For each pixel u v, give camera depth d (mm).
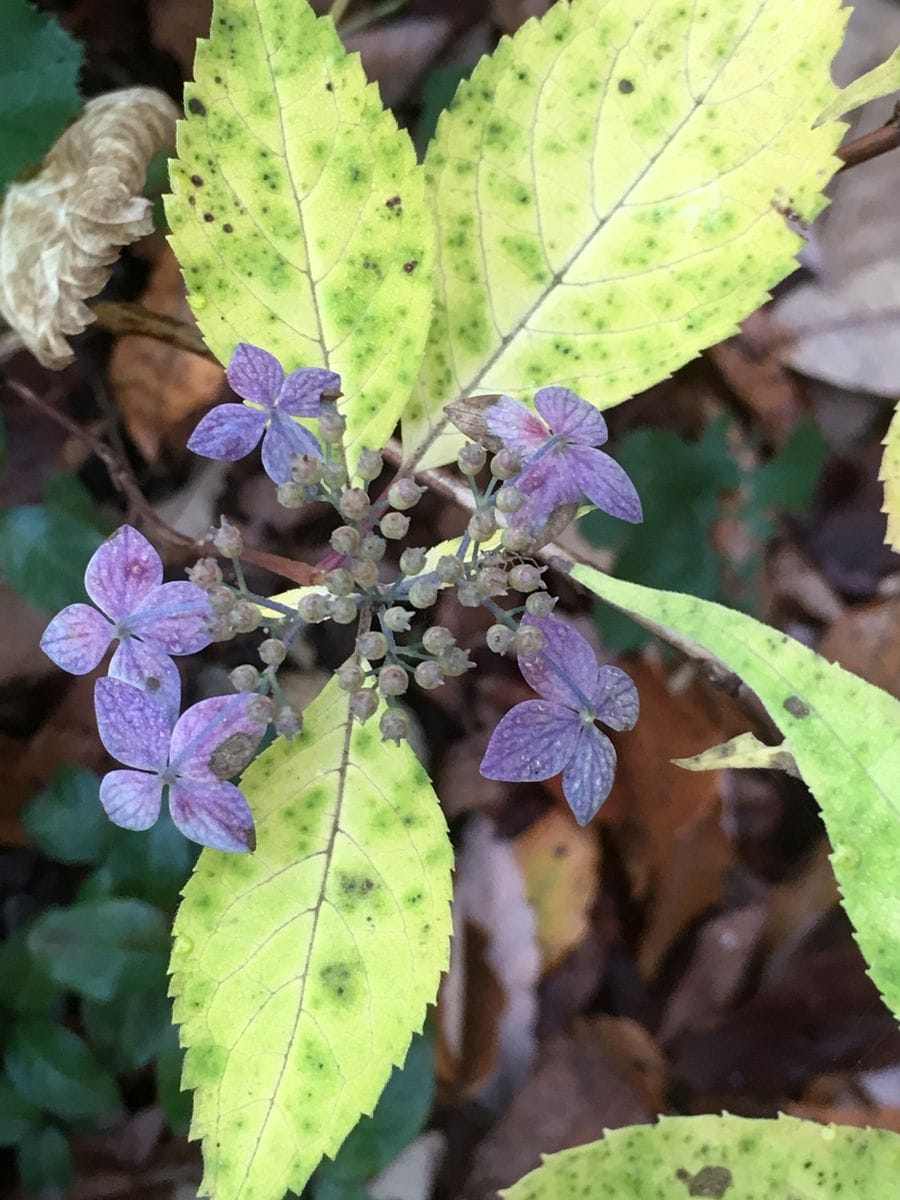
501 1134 290
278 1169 153
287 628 169
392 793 165
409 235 166
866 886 139
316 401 154
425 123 305
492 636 146
